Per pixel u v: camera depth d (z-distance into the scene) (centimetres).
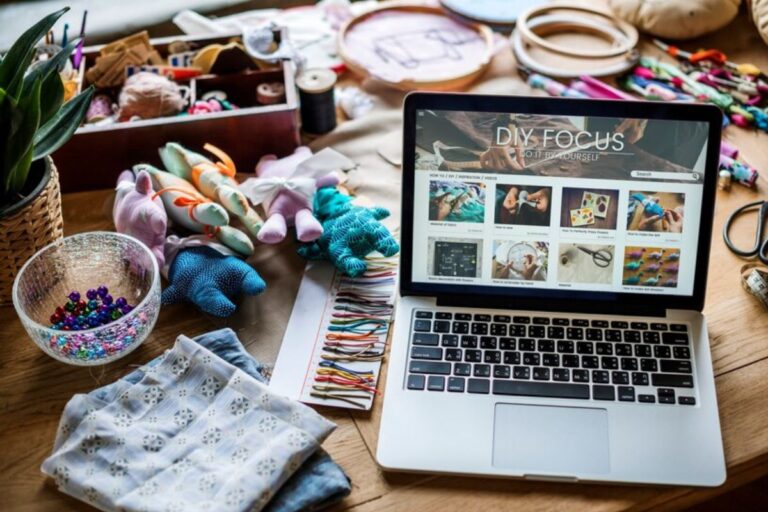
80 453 76
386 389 82
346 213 98
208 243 97
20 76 86
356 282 96
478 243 88
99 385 86
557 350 84
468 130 86
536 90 120
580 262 88
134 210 95
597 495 76
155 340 90
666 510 77
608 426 79
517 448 78
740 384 84
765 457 79
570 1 133
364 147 113
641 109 84
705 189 85
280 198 100
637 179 86
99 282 95
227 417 79
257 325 92
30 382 86
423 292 89
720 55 120
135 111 110
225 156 104
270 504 74
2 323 92
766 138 111
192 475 74
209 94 116
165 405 80
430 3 134
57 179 94
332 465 77
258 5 150
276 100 114
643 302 87
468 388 82
